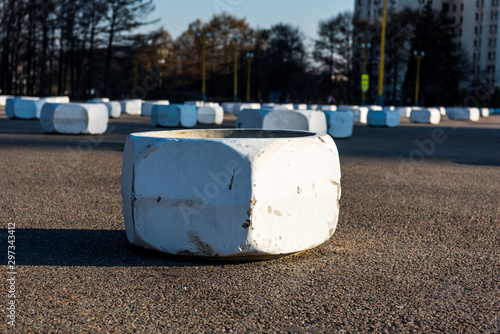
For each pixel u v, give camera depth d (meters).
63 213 4.91
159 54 65.00
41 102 23.17
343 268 3.39
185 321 2.52
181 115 19.89
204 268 3.32
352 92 74.25
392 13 69.38
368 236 4.27
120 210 5.09
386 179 7.61
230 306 2.72
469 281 3.20
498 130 23.62
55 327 2.43
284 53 74.31
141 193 3.42
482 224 4.84
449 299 2.88
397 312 2.68
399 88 86.19
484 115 45.66
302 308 2.71
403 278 3.22
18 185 6.37
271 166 3.33
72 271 3.23
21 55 51.56
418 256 3.72
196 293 2.89
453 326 2.53
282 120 12.48
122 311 2.63
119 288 2.95
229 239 3.30
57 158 9.14
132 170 3.47
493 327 2.52
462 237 4.33
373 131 21.22
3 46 48.06
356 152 11.80
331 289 2.99
